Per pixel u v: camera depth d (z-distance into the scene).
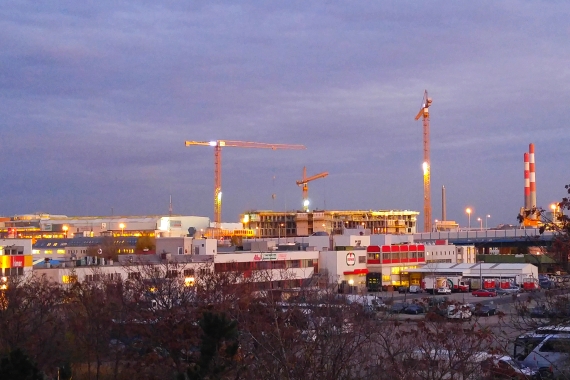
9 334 42.31
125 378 40.75
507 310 64.44
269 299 34.19
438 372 30.88
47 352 42.34
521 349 36.09
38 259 117.75
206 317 25.00
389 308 51.88
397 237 142.62
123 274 72.88
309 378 25.17
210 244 106.00
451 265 123.69
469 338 37.41
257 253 100.44
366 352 32.56
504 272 112.44
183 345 36.09
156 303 43.69
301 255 110.31
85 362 48.38
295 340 28.28
